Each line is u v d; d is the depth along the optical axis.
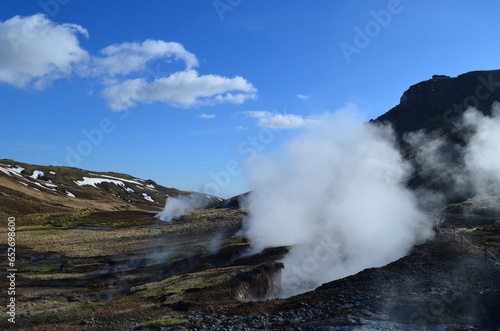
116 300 31.64
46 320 25.27
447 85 140.38
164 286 34.41
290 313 20.97
